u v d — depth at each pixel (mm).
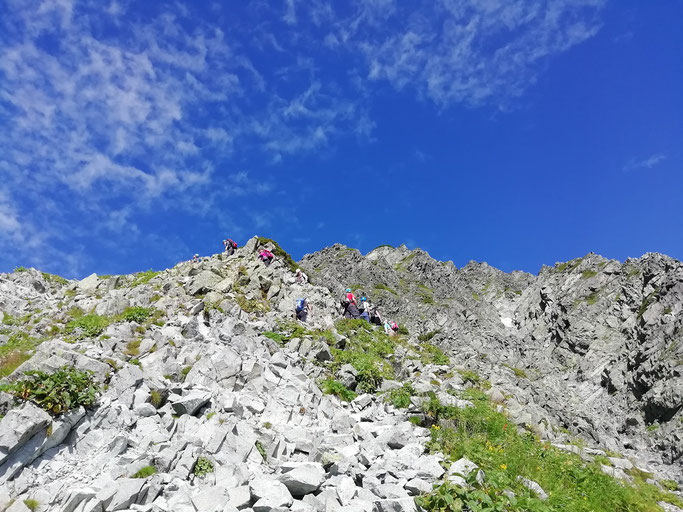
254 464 10000
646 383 40688
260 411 12273
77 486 8352
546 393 27062
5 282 24484
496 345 49250
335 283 37125
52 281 27953
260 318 21797
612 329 59875
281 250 35281
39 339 15992
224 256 31484
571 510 10523
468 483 9234
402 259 116812
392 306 68812
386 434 11852
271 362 15242
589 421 25703
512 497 9227
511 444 13453
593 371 53312
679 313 46406
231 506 8039
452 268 112125
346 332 24359
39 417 8938
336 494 8977
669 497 15141
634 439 33406
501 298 106188
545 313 74688
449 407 14492
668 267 61031
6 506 7785
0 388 10047
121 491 8086
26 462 8547
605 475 13875
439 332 47344
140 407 10797
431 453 11352
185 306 20141
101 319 17422
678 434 28578
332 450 10906
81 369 11141
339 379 16781
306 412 13055
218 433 10422
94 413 9969
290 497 8539
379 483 9477
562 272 85125
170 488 8680
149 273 28266
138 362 13414
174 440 9969
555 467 13273
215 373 13430
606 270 71750
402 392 15844
